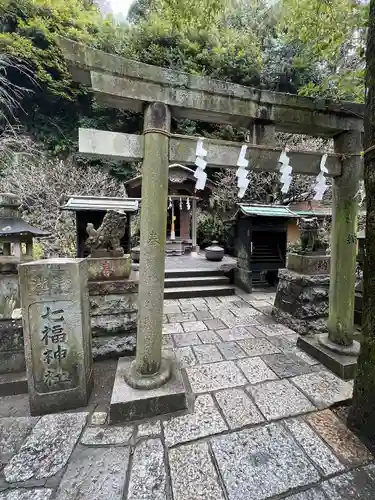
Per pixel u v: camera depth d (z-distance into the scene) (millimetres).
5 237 2158
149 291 1786
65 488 1211
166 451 1413
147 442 1474
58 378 1711
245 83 8844
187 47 9008
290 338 2912
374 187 1519
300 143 7828
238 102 1944
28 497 1171
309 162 2176
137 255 6070
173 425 1600
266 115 2023
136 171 10570
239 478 1264
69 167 9172
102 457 1376
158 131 1727
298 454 1404
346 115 2221
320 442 1486
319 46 2229
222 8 2516
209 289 4805
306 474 1290
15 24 8789
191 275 5285
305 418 1675
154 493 1191
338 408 1776
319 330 3020
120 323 2459
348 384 2037
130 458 1370
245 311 3900
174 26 2656
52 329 1687
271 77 8602
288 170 2057
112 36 9469
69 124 10938
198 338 2916
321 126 2168
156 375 1832
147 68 1688
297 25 2283
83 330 1760
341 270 2334
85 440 1486
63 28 9195
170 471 1297
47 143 10109
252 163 2012
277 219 4949
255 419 1657
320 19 2080
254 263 5078
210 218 10055
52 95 10211
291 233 7848
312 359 2432
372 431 1440
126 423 1619
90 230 2596
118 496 1176
